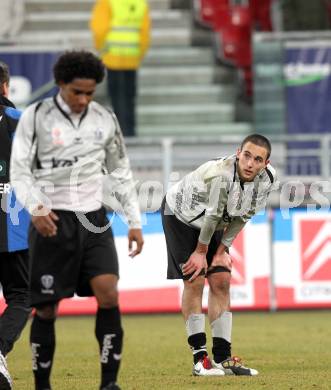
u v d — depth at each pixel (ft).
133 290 135.95
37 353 56.08
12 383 70.69
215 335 73.67
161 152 148.15
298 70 167.43
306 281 138.92
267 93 168.76
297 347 96.48
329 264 139.13
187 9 209.97
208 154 149.38
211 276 73.41
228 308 73.67
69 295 55.31
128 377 73.41
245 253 138.21
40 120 55.06
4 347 66.95
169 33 206.08
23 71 159.74
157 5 209.05
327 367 79.10
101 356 55.11
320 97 167.02
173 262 73.31
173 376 73.31
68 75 53.52
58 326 125.08
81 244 55.01
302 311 143.33
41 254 55.11
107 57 173.06
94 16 174.40
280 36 168.35
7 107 70.13
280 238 138.82
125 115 174.19
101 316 55.16
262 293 138.21
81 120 55.36
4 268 70.08
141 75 199.93
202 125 194.08
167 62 202.69
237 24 200.85
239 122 195.72
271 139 150.00
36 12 203.72
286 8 198.29
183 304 73.51
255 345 98.78
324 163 147.84
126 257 135.85
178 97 197.67
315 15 197.57
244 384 66.80
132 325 125.08
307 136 149.28
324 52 167.12
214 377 71.26
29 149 55.11
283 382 68.03
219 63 202.28
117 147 57.06
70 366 82.79
